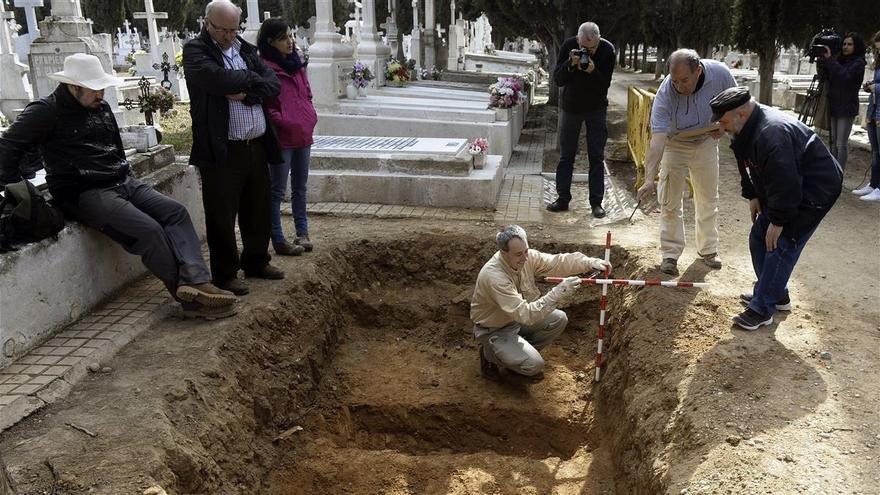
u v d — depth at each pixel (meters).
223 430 3.96
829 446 3.37
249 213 5.33
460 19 30.00
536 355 5.41
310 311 5.59
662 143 5.12
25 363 4.07
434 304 6.55
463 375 5.79
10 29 15.41
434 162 8.02
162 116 14.73
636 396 4.39
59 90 4.38
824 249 6.52
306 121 5.79
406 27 30.58
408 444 5.21
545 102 20.89
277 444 4.54
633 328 5.08
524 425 5.19
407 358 6.06
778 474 3.14
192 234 4.82
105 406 3.70
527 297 5.36
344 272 6.48
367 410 5.31
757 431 3.51
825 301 5.28
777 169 4.18
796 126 4.31
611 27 15.90
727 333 4.68
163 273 4.66
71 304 4.64
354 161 8.17
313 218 7.61
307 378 5.20
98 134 4.59
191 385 3.99
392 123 10.58
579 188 9.13
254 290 5.40
